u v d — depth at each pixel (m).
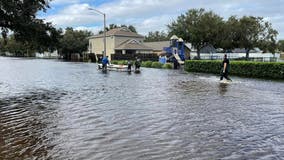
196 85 18.72
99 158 6.12
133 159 6.05
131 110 10.80
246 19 58.81
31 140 7.40
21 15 13.61
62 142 7.21
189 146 6.82
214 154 6.30
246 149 6.61
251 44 59.62
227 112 10.36
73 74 29.23
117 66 34.06
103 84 19.84
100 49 68.69
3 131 8.23
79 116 9.97
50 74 29.33
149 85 18.94
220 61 29.19
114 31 65.62
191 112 10.38
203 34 57.34
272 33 60.56
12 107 11.79
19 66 44.78
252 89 16.64
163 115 9.93
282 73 22.89
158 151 6.50
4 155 6.38
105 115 10.02
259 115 9.90
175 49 50.91
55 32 15.40
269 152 6.42
